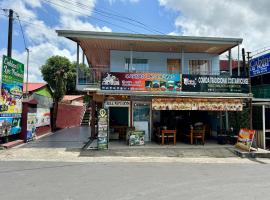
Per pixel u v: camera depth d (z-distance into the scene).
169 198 5.74
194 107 14.16
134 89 14.12
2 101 13.02
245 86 14.78
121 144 14.49
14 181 7.10
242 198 5.79
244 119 15.85
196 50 17.34
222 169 9.18
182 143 15.08
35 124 17.11
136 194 6.01
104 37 14.48
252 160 11.41
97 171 8.53
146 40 14.85
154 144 14.54
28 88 20.97
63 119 26.12
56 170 8.65
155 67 17.61
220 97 14.39
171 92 14.30
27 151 12.44
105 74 14.05
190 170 8.91
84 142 15.42
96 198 5.69
